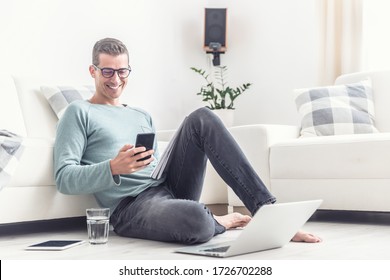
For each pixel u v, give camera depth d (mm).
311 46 4047
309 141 2783
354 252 1699
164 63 4223
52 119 2902
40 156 2203
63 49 3488
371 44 3721
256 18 4367
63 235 2275
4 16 3178
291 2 4156
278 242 1758
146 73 4074
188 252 1680
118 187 2064
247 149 2986
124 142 2146
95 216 1921
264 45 4316
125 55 2197
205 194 3072
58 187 2031
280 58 4219
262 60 4324
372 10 3711
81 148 2064
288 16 4176
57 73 3445
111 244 1918
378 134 2613
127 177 2064
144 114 2309
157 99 4152
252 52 4383
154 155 2279
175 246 1843
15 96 2881
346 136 2703
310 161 2756
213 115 1860
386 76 3277
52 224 2730
